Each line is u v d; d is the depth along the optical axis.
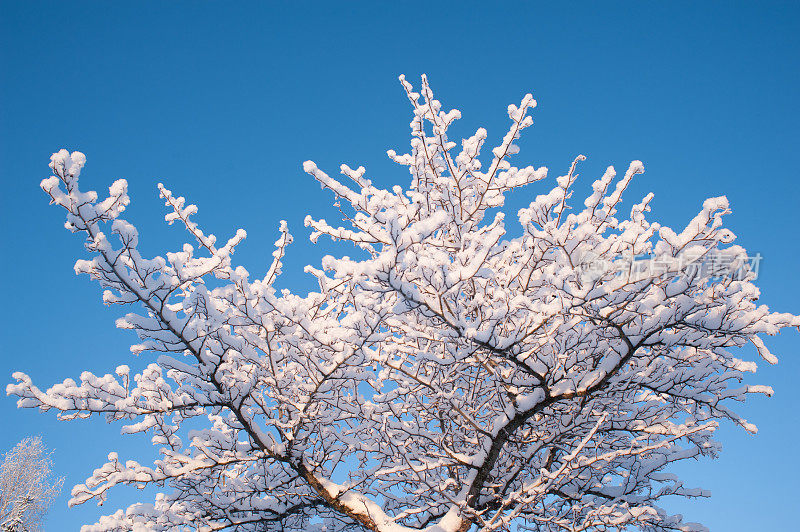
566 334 4.72
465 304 4.88
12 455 12.79
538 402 5.20
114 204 3.24
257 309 4.26
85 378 4.24
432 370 5.63
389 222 3.55
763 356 4.26
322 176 5.05
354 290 4.93
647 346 4.52
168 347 4.22
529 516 5.24
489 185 5.57
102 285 3.65
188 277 3.81
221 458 5.42
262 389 5.49
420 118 5.60
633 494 6.23
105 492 5.03
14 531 12.02
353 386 5.18
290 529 6.62
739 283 3.75
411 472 6.00
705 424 5.13
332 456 5.69
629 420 5.69
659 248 3.65
